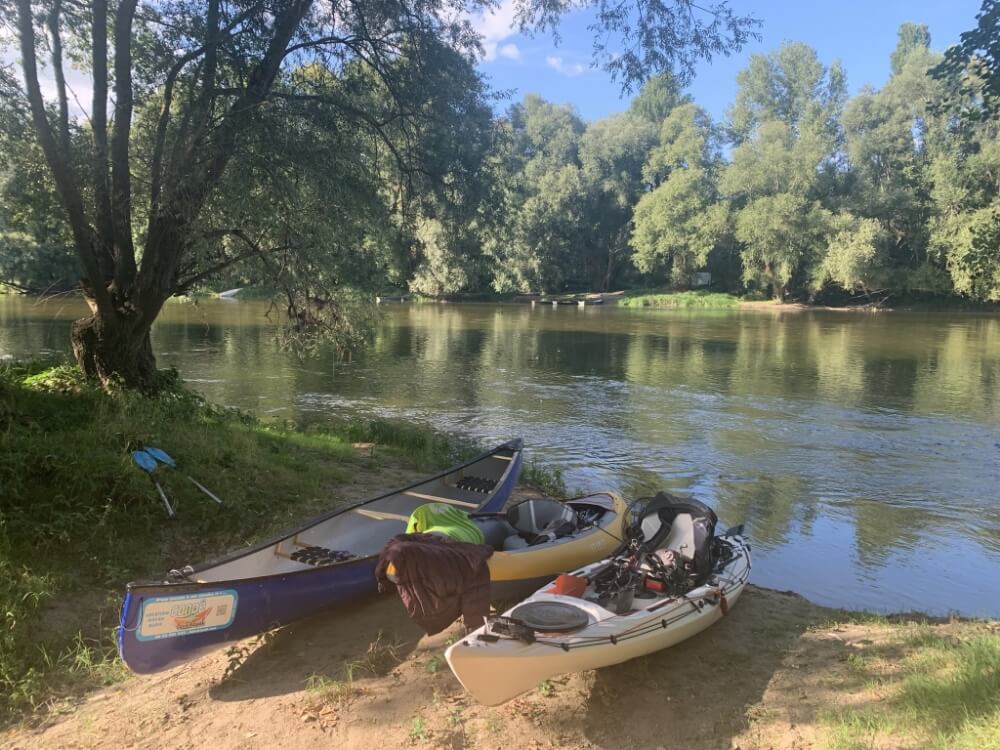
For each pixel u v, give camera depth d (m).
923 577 7.18
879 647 4.66
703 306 59.69
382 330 34.22
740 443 13.07
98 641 4.83
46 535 5.61
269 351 24.27
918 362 24.36
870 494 10.05
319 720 3.95
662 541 5.24
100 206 9.25
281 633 5.04
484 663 3.65
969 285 47.66
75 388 9.14
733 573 5.33
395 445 11.91
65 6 8.97
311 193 9.17
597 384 19.55
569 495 9.63
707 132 65.00
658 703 4.06
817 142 55.47
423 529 5.21
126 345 9.77
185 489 6.86
